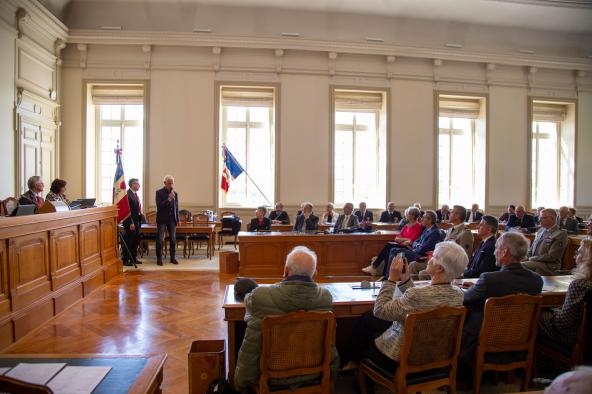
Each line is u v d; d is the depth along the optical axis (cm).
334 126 930
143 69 880
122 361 180
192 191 896
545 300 263
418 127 964
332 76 928
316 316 191
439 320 201
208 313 406
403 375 197
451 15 934
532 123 1041
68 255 435
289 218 880
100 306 427
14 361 179
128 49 876
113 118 917
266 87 912
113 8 866
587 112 1045
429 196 970
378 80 947
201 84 893
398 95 955
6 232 323
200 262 689
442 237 488
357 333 247
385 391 256
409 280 231
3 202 507
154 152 886
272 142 940
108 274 540
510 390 254
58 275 408
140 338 339
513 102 1007
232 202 947
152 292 485
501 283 232
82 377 164
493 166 1004
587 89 1039
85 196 869
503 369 226
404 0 888
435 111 967
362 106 966
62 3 833
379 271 574
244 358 195
